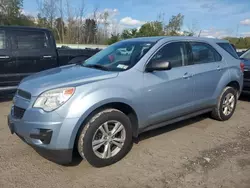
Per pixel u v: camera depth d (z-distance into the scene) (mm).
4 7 37906
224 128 5059
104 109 3434
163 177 3268
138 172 3371
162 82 3986
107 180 3182
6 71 6371
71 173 3312
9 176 3199
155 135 4598
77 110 3129
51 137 3092
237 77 5453
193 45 4719
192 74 4484
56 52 7219
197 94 4645
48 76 3666
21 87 3537
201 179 3246
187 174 3348
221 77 5121
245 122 5469
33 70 6805
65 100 3123
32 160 3594
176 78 4199
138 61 3861
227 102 5402
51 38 7090
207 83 4805
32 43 6727
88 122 3273
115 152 3562
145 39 4531
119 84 3527
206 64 4848
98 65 4156
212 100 5043
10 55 6355
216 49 5191
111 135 3479
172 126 5066
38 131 3131
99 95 3285
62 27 29125
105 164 3469
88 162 3396
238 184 3156
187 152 3967
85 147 3264
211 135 4680
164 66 3725
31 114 3176
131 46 4359
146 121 3902
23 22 37969
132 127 3844
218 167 3543
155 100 3932
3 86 6395
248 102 7348
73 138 3158
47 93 3182
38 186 3023
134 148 4051
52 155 3219
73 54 7766
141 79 3762
